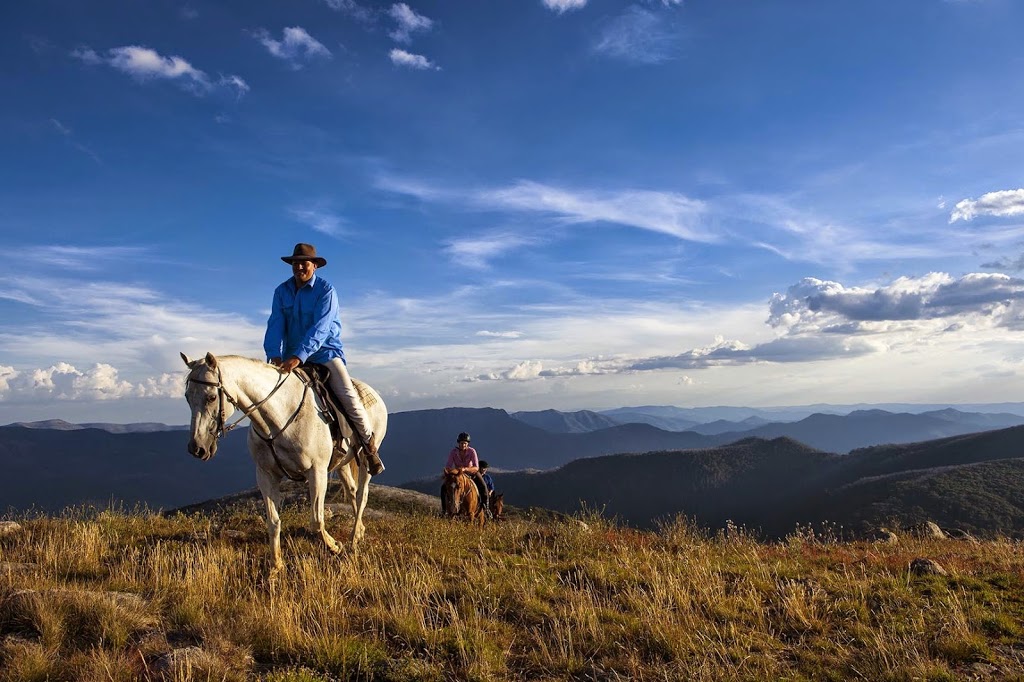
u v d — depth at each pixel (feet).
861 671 16.56
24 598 17.38
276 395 22.67
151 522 32.01
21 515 31.68
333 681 15.06
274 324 25.85
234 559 24.08
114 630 16.38
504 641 17.80
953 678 16.24
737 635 18.97
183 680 13.96
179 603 18.84
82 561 23.27
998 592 24.48
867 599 23.24
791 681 15.94
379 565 24.40
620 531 36.04
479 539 31.42
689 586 23.35
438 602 20.59
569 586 23.25
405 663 15.84
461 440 48.75
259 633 16.85
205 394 20.42
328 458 24.53
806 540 37.04
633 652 17.38
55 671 14.53
